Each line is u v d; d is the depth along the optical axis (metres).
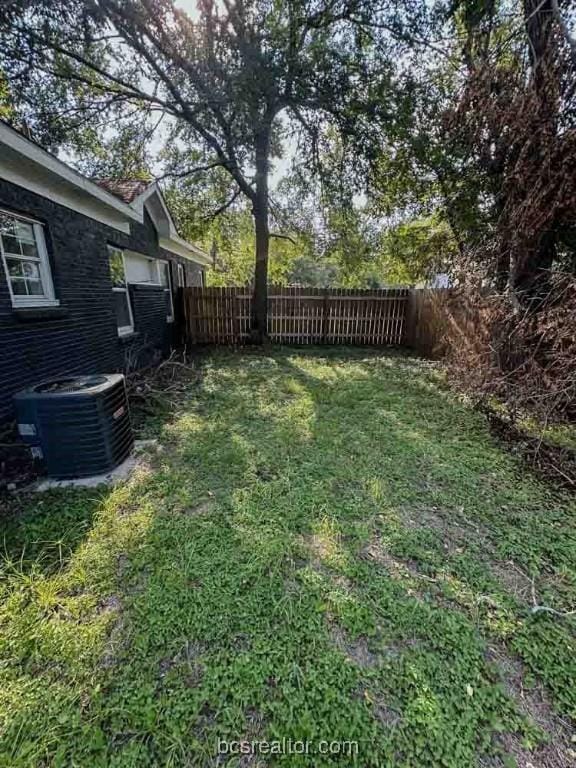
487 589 1.94
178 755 1.23
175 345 9.18
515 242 4.21
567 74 3.74
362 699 1.40
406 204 8.30
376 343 10.12
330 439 3.72
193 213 10.31
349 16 6.62
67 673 1.47
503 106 4.39
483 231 5.42
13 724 1.30
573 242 4.32
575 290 3.37
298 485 2.89
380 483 2.92
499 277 4.54
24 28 5.83
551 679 1.50
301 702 1.38
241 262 19.45
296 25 6.55
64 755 1.22
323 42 6.54
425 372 6.73
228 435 3.81
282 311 9.91
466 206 5.86
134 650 1.57
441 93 6.43
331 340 10.11
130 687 1.42
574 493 2.86
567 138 3.67
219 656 1.55
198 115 7.58
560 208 3.85
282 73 6.54
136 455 3.39
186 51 6.45
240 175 8.57
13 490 2.80
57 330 4.09
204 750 1.24
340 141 8.19
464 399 4.98
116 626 1.68
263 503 2.64
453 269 5.63
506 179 4.44
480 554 2.21
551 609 1.81
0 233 3.36
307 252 12.13
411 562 2.13
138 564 2.04
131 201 5.77
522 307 3.94
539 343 3.54
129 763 1.20
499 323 4.14
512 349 3.95
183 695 1.40
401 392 5.39
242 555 2.12
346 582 1.96
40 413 2.82
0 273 3.24
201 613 1.74
